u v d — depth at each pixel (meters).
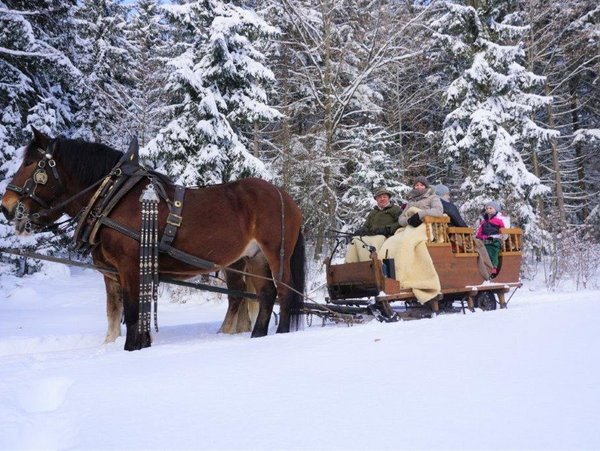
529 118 19.94
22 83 16.77
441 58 20.62
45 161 6.21
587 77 25.38
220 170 14.61
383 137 19.36
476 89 18.47
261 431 2.76
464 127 18.95
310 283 14.36
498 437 2.54
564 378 3.49
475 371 3.76
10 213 6.22
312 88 19.58
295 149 18.02
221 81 15.18
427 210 7.62
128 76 22.47
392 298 7.16
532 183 17.44
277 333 6.69
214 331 7.66
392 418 2.87
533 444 2.44
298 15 18.42
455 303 10.40
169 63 14.47
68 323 9.52
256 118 15.18
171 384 3.80
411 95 23.39
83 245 6.25
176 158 14.67
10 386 3.96
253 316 7.71
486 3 18.27
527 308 7.11
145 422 2.98
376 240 8.21
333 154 18.05
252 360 4.47
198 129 14.23
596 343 4.48
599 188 25.91
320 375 3.86
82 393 3.63
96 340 7.06
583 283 13.86
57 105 18.62
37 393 3.81
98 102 19.84
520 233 9.19
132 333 5.93
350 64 20.91
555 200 23.95
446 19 18.81
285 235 6.91
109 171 6.36
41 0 17.81
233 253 6.61
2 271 16.30
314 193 18.03
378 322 6.96
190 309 11.77
